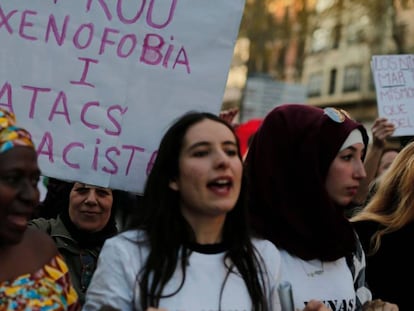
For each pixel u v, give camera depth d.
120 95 3.08
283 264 2.89
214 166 2.52
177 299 2.48
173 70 3.12
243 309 2.53
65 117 3.06
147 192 2.61
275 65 25.23
